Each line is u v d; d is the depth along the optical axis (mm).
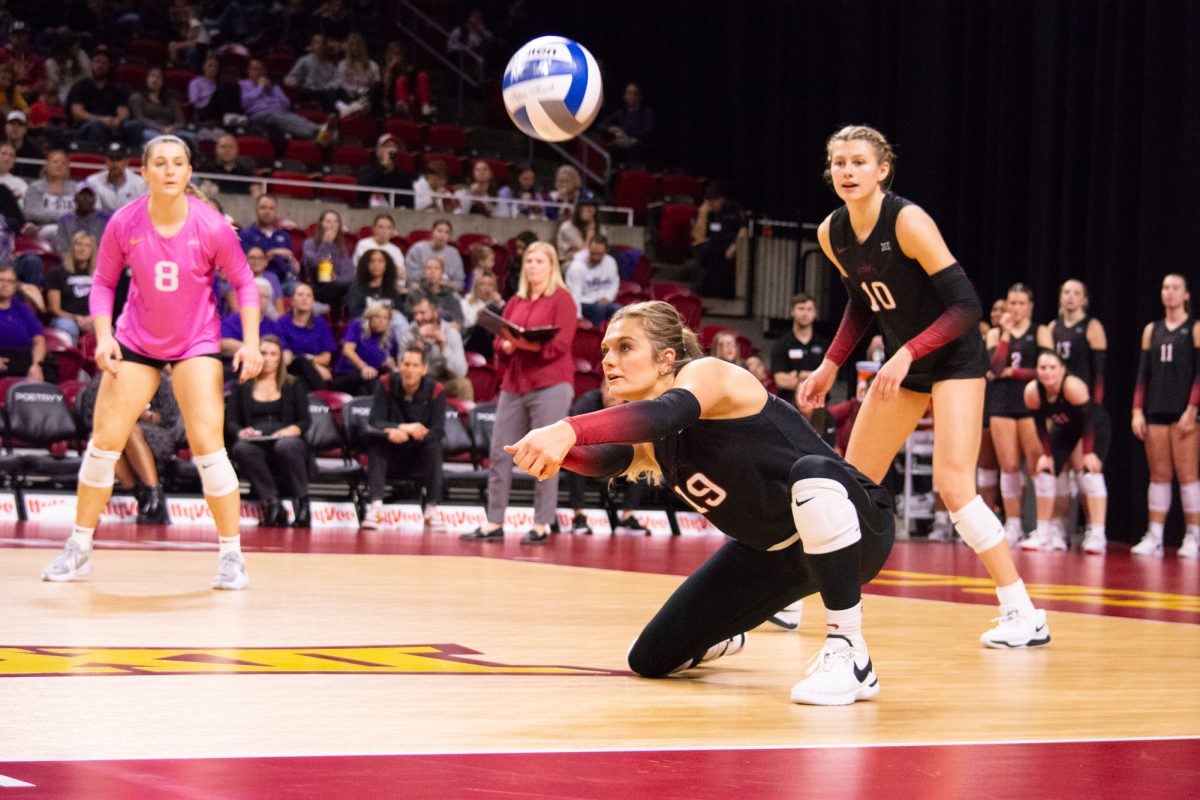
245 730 2893
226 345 12445
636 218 20516
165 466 12188
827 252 5383
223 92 19703
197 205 6301
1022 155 17562
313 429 12734
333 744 2762
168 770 2457
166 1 22109
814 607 6453
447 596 6395
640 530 13797
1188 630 5812
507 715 3213
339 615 5410
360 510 12898
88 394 11812
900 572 9156
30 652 4074
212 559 8008
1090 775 2670
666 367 3715
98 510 6504
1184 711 3596
